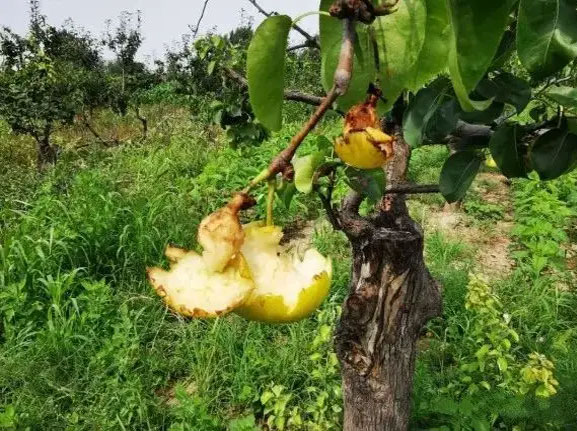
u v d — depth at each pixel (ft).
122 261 19.69
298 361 14.93
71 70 43.57
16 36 42.14
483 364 13.23
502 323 14.05
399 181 6.30
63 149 35.96
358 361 8.59
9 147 39.19
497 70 3.99
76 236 19.58
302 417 13.88
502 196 27.40
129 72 62.59
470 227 24.21
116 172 28.35
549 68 2.58
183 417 13.19
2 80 34.30
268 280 2.68
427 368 14.65
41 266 18.48
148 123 50.34
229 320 16.58
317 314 16.52
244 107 12.06
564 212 23.38
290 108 41.60
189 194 25.62
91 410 13.64
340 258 20.67
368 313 8.16
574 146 4.15
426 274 8.28
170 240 20.71
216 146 35.27
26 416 13.33
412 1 2.84
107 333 16.40
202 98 41.42
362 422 9.04
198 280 2.51
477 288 14.35
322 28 2.86
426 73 2.93
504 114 4.75
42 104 34.40
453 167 4.72
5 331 16.67
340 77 2.19
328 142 4.37
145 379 14.87
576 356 14.29
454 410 11.91
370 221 7.80
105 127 49.55
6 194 27.35
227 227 2.51
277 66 2.65
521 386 11.85
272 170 2.47
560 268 20.04
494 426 12.91
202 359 15.24
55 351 15.42
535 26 2.57
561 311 17.81
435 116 4.07
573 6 2.57
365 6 2.30
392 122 5.09
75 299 17.10
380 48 2.89
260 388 14.48
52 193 26.55
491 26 2.27
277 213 24.20
